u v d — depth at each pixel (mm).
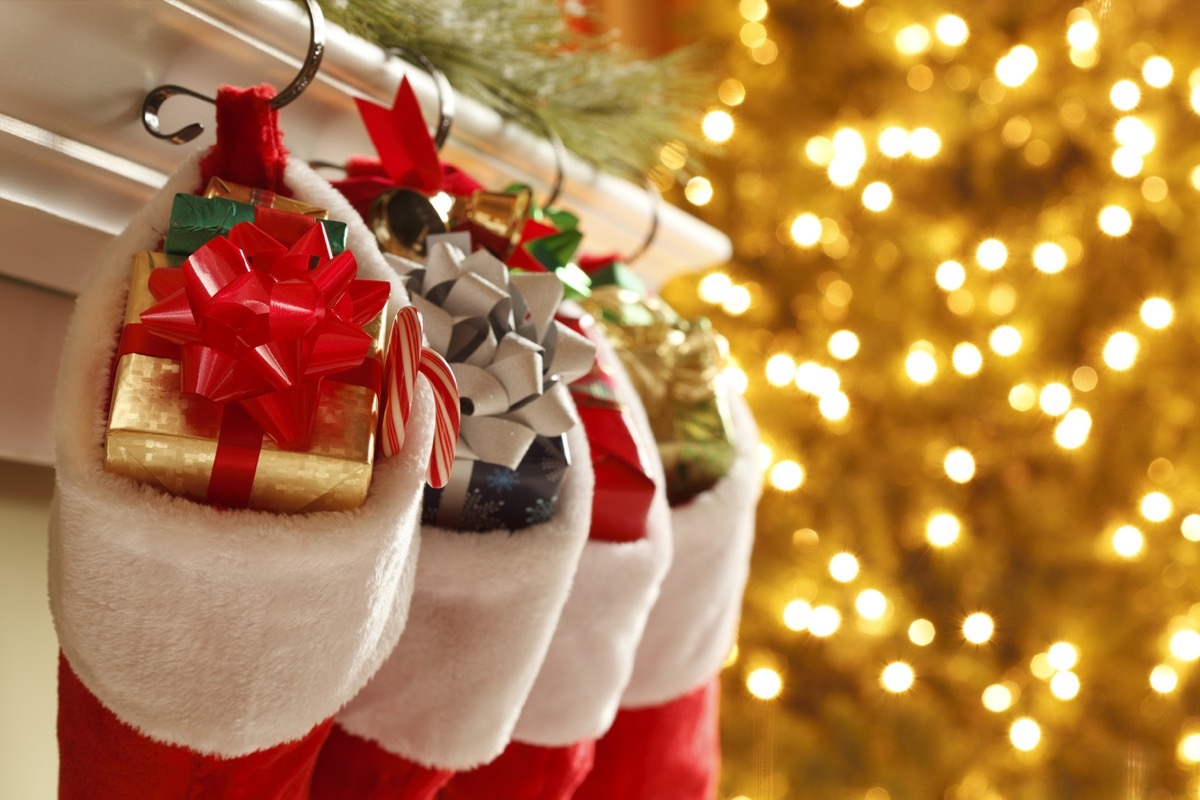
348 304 761
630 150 1389
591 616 1008
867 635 2697
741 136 2822
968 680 2693
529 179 1179
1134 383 2768
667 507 1068
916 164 2824
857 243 2842
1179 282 2775
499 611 917
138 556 756
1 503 957
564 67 1243
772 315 2906
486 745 930
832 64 2865
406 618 870
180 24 877
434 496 900
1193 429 2764
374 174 1017
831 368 2793
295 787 858
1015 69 2543
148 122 894
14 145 862
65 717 820
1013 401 2736
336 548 764
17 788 947
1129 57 2736
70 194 897
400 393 774
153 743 797
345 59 972
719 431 1154
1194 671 2744
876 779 2643
